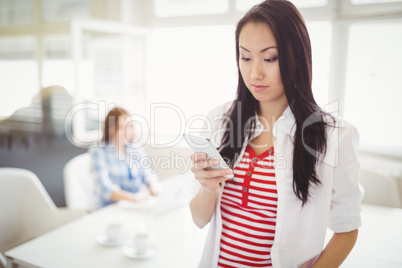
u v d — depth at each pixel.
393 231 1.59
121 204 1.86
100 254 1.30
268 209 0.90
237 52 0.98
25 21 4.00
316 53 2.64
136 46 3.32
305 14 2.63
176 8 3.29
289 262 0.91
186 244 1.40
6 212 1.86
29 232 1.92
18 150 3.78
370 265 1.28
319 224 0.89
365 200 2.02
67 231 1.52
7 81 3.94
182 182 1.97
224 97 3.11
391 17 2.28
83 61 2.91
